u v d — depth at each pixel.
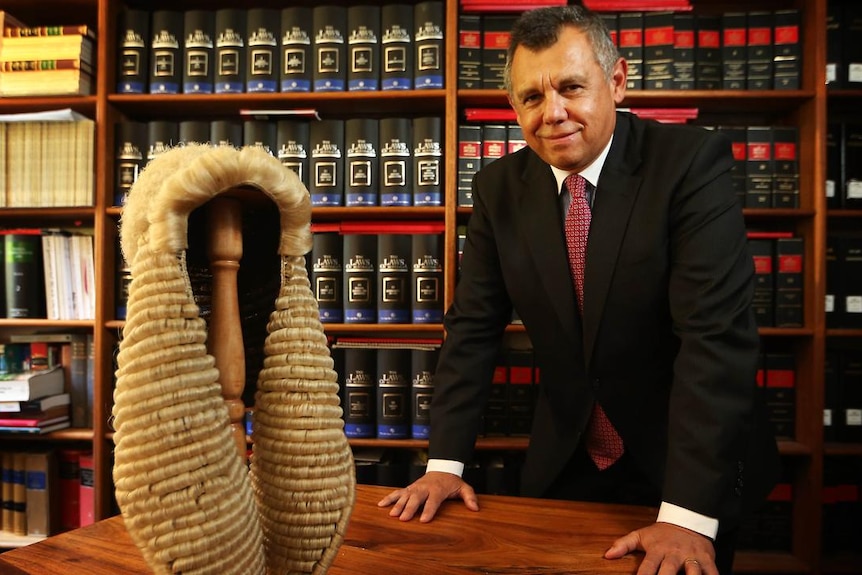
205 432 0.39
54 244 2.14
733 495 0.86
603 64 1.07
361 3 2.33
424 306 2.07
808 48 2.05
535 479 1.26
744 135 2.09
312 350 0.45
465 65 2.08
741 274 0.97
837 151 2.10
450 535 0.79
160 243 0.39
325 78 2.09
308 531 0.45
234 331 0.46
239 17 2.12
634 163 1.11
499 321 1.26
